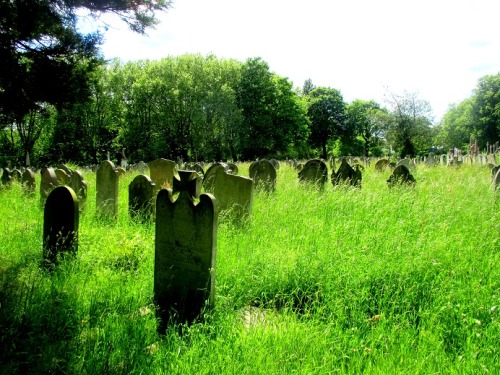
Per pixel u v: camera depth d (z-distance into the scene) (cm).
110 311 384
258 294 438
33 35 1092
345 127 6944
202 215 390
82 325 358
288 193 897
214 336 351
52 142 4047
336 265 460
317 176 1072
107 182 798
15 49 1119
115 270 498
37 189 1252
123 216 802
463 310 365
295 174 1445
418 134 4519
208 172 953
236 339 328
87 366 296
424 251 473
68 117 3878
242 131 4409
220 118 4175
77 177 876
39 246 589
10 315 362
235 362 293
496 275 429
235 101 4419
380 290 411
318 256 484
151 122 4309
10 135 3988
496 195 783
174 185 412
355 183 1038
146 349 328
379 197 763
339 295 405
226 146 4416
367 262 458
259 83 4634
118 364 301
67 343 326
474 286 404
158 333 371
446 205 682
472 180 955
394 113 4578
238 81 4628
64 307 386
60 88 1147
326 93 6981
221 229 642
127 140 4178
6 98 1102
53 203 535
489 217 635
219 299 404
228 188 714
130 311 391
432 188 877
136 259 526
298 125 5103
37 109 1204
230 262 496
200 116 4053
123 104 4338
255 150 4766
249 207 691
